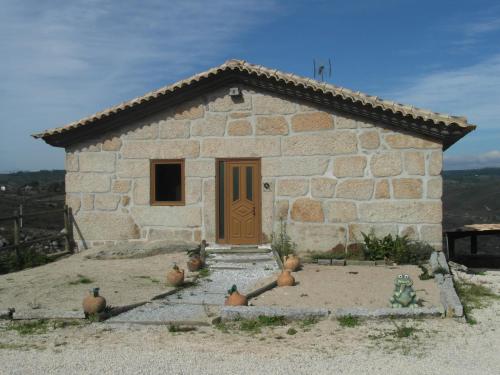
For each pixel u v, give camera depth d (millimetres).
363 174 11727
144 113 12719
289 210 12156
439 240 11406
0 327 7102
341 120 11812
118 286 9656
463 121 10836
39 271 11250
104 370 5395
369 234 11711
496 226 13789
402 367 5395
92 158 13102
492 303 8133
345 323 6945
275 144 12180
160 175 12938
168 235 12781
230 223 12492
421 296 8383
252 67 11820
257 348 6078
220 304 8164
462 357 5688
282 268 10766
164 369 5398
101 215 13078
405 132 11500
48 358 5801
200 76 12047
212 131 12477
